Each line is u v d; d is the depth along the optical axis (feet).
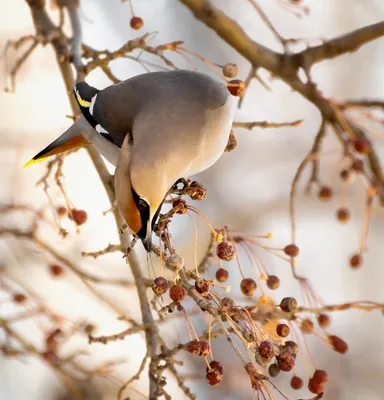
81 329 34.99
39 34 32.45
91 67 31.58
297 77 30.89
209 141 28.40
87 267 45.09
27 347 34.14
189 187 28.22
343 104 29.60
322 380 26.11
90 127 30.68
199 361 46.91
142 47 30.37
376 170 29.78
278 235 55.83
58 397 42.57
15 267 40.83
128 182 27.40
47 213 45.93
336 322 54.03
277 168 57.00
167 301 44.52
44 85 49.16
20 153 42.96
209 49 54.95
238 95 30.50
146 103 28.91
